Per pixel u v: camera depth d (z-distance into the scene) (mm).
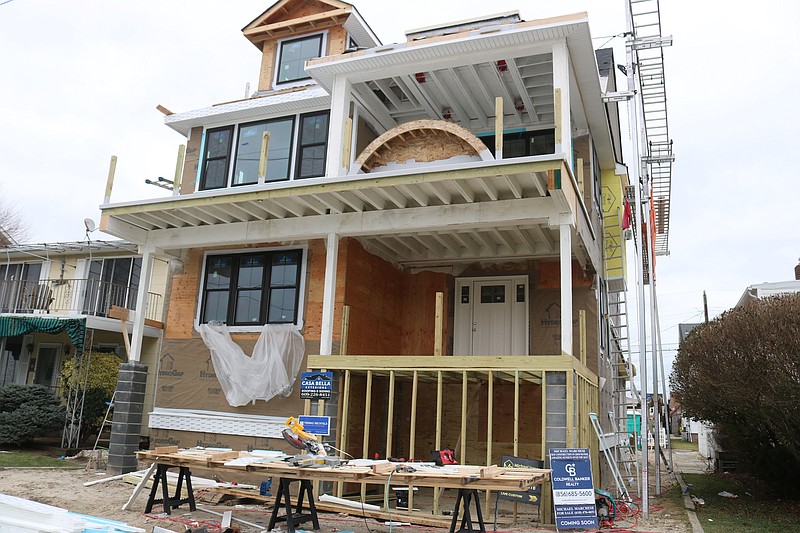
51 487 10031
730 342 9430
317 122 13250
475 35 10352
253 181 13539
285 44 15188
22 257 19031
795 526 8602
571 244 9969
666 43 10984
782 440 9977
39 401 15125
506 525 8281
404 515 8578
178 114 14516
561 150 8680
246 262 12125
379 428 11773
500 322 12750
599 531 7953
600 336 12766
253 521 8164
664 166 15016
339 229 10664
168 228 12117
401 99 13016
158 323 14648
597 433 10312
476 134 13133
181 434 11578
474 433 12328
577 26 9812
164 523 7820
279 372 10945
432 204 10328
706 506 10352
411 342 13180
